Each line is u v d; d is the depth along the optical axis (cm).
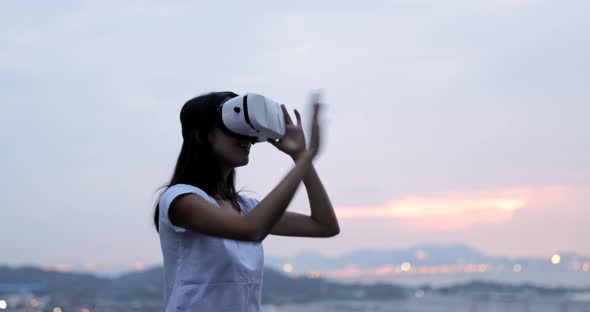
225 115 187
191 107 194
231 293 183
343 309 17075
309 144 181
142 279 19788
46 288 17675
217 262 183
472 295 18750
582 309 14562
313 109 182
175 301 184
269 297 17638
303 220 219
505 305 16200
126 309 14888
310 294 19625
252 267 190
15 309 13912
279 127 183
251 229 172
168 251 188
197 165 194
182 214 180
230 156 192
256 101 182
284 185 175
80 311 14600
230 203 201
